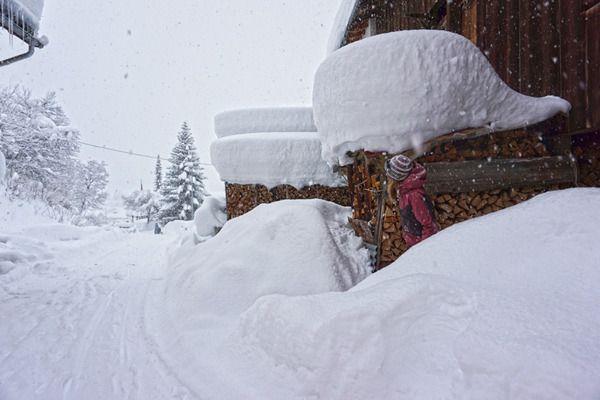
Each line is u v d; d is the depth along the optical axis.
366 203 4.36
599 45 2.97
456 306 1.50
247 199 9.35
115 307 4.05
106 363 2.53
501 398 1.09
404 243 3.62
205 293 3.40
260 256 3.63
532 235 1.91
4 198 14.25
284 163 8.63
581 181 3.48
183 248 6.29
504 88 3.09
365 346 1.57
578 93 3.20
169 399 1.98
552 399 0.99
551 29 3.48
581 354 1.06
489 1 4.30
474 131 3.14
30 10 6.32
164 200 30.41
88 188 36.00
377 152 3.23
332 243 3.54
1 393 2.12
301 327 1.79
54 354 2.71
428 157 3.47
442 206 3.45
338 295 1.97
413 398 1.33
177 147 31.12
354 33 8.12
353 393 1.52
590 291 1.38
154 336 3.05
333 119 3.43
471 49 3.00
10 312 3.88
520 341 1.18
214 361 2.27
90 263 7.80
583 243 1.67
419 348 1.47
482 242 2.04
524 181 3.39
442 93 2.95
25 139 18.39
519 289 1.53
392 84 2.98
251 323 2.28
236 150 8.82
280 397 1.73
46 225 11.40
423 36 2.94
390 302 1.60
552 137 3.51
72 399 2.04
